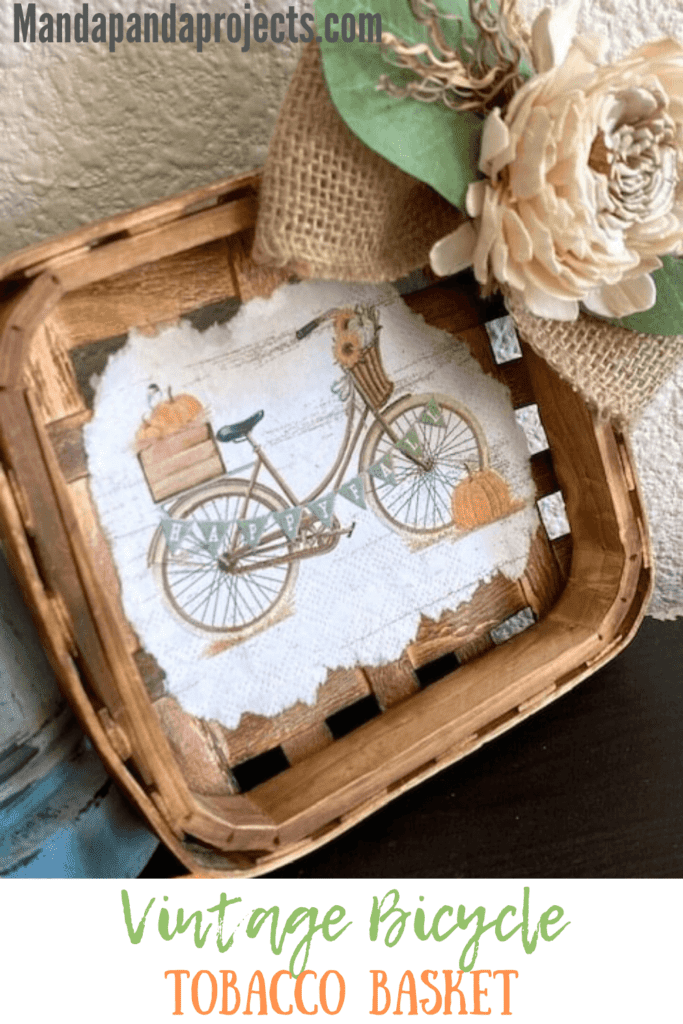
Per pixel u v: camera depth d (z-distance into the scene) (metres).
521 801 0.46
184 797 0.39
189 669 0.42
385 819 0.46
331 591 0.45
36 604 0.35
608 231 0.38
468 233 0.39
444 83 0.37
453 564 0.48
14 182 0.41
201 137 0.44
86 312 0.38
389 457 0.46
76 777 0.41
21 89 0.40
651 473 0.59
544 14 0.38
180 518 0.41
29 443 0.34
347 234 0.38
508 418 0.49
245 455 0.42
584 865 0.42
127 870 0.42
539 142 0.36
